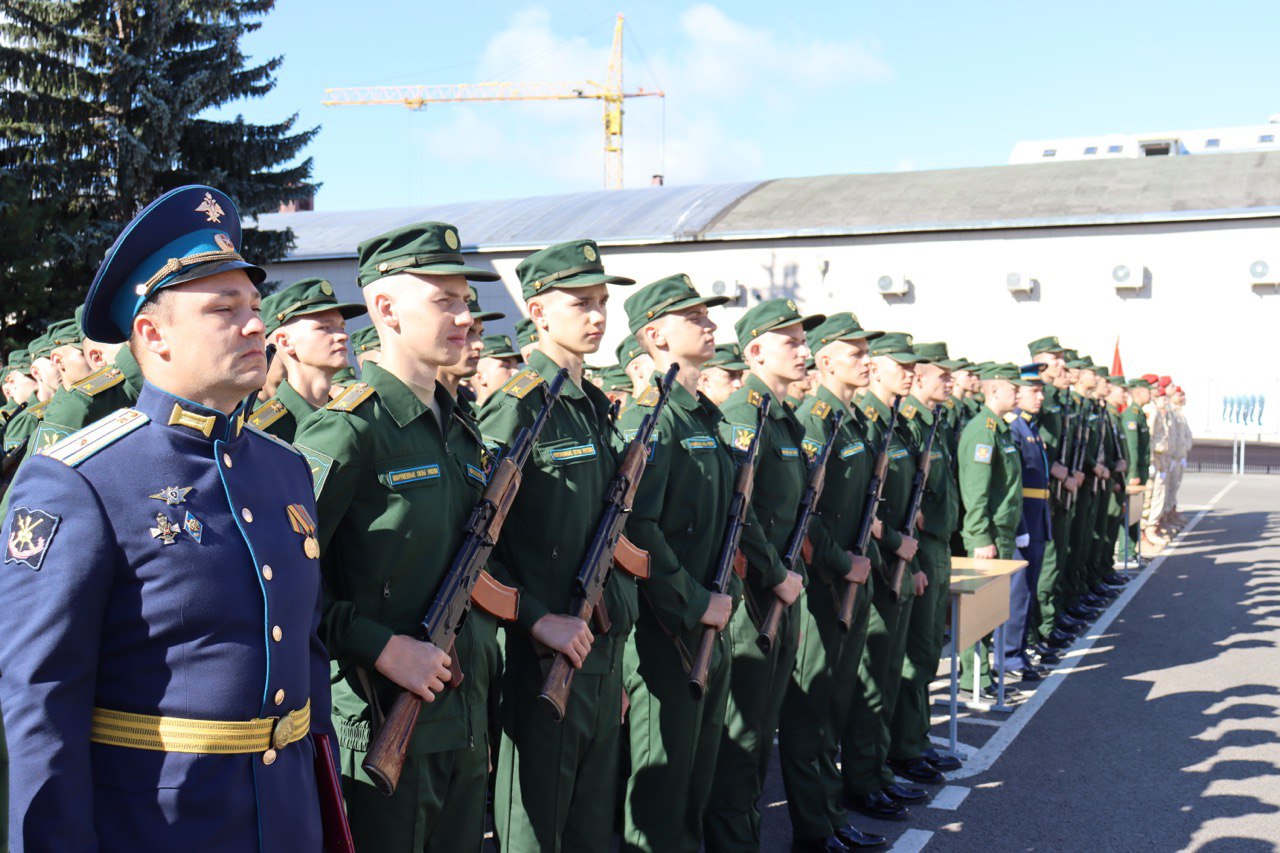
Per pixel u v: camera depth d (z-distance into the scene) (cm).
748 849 418
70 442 186
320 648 220
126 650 181
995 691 707
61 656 172
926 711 552
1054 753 580
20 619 171
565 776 319
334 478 251
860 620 473
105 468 183
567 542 321
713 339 405
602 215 2831
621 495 337
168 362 194
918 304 2491
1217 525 1517
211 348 193
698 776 382
